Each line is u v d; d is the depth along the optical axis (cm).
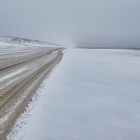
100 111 508
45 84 750
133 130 404
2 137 339
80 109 514
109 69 1388
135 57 2794
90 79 963
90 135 372
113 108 538
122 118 468
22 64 1229
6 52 2159
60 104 541
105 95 673
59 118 444
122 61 2077
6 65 1120
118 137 370
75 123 423
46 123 412
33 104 515
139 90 768
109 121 446
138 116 485
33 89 657
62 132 377
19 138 340
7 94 574
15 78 795
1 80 741
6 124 388
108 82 912
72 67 1341
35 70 1042
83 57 2380
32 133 363
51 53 2567
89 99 612
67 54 2714
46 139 346
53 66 1271
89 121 439
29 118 428
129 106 561
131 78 1043
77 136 365
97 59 2200
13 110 461
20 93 598
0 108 466
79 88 750
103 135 375
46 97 590
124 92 729
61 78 914
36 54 2173
